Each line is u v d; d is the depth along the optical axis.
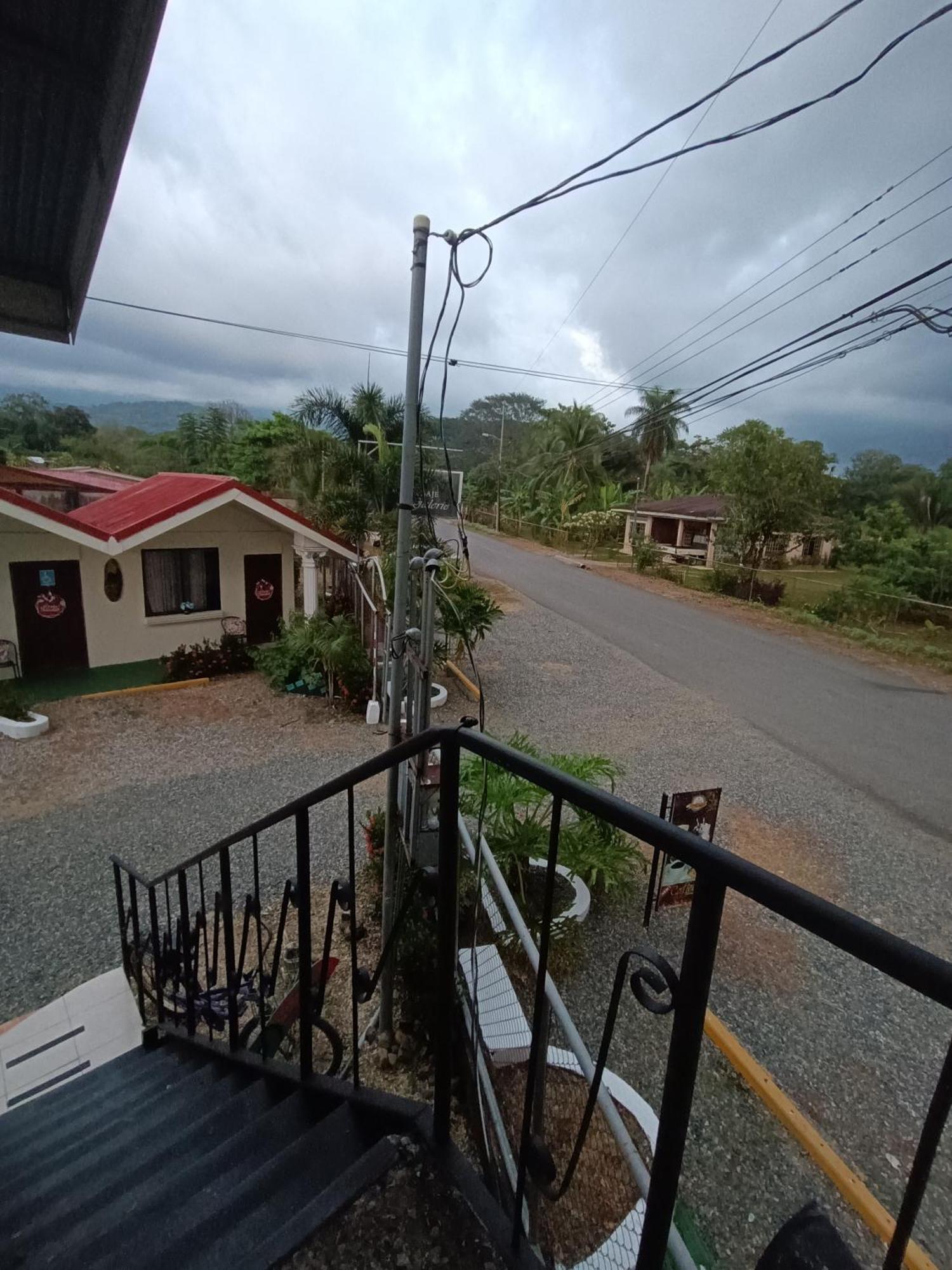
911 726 9.15
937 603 16.39
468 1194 1.31
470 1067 2.50
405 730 3.86
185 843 5.64
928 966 0.55
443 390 4.38
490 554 25.44
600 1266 1.89
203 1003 3.42
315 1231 1.24
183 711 8.53
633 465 41.66
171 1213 1.50
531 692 9.81
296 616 10.19
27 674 9.25
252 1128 1.76
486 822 4.14
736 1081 3.21
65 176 2.70
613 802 0.88
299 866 1.71
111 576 9.57
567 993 3.73
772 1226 2.54
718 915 0.75
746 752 7.91
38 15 1.87
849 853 5.75
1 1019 3.85
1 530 8.68
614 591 19.08
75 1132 2.31
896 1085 3.29
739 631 14.84
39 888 5.00
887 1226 2.52
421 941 3.13
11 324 3.76
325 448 11.86
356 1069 1.71
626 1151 1.81
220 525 10.23
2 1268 1.51
